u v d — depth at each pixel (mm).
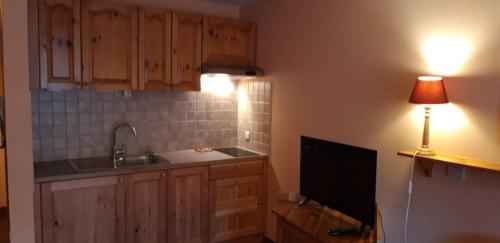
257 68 3605
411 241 2258
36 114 3016
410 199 2254
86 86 2850
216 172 3297
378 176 2465
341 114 2744
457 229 2014
